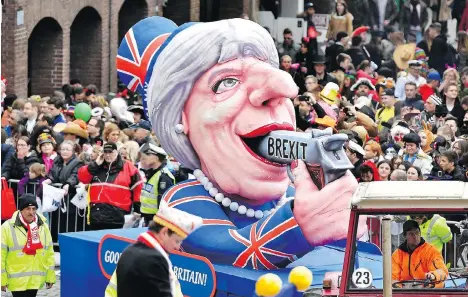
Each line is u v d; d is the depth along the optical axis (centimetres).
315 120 1903
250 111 1244
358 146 1675
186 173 1730
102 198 1658
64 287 1346
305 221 1184
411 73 2577
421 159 1784
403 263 1093
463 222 1077
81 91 2369
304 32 3522
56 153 1838
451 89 2238
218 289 1198
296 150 1212
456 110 2208
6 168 1805
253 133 1238
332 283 1109
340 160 1187
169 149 1279
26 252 1480
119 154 1677
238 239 1218
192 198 1261
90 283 1314
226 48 1248
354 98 2450
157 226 989
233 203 1267
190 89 1261
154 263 980
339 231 1180
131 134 1930
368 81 2466
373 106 2445
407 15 3556
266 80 1235
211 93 1254
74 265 1333
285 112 1259
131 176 1667
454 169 1666
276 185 1257
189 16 3450
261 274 1193
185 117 1270
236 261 1220
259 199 1261
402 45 3111
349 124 1938
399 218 1084
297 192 1191
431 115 2097
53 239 1762
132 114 2156
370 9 3547
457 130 1997
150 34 1345
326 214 1180
